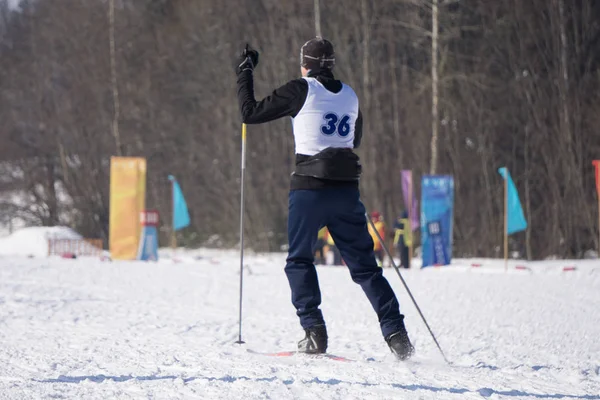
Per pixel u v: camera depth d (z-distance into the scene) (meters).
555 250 98.00
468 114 106.31
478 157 107.00
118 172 76.00
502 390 13.98
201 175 131.25
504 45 106.56
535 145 103.00
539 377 15.71
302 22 123.69
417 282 47.97
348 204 17.14
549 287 44.34
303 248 17.62
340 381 14.30
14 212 134.38
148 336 22.20
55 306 31.02
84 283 44.19
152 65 134.50
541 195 104.06
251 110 17.22
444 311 31.95
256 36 130.25
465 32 109.06
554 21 101.12
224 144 128.38
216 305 33.38
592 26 100.62
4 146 133.50
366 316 29.30
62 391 13.29
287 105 17.06
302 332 24.25
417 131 108.94
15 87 136.50
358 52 117.00
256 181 124.81
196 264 68.38
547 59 103.19
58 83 135.88
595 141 98.50
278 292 40.25
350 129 17.42
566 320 28.94
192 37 133.75
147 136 133.38
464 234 105.06
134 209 75.94
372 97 113.56
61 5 135.38
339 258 69.44
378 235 17.83
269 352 19.25
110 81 132.38
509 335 24.47
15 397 12.72
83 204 130.75
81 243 93.19
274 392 13.21
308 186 17.11
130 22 135.00
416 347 21.55
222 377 14.62
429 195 66.31
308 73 17.66
